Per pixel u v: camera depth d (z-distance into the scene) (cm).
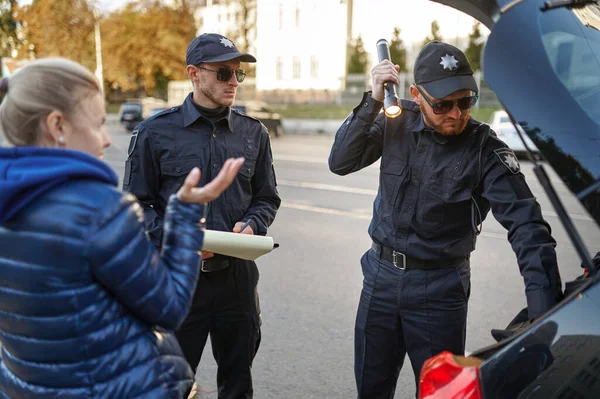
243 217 256
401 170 224
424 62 208
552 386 127
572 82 140
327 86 3681
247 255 220
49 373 130
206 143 248
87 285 127
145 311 132
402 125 230
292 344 378
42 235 123
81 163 125
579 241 133
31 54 2056
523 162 906
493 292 459
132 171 245
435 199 217
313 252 583
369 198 873
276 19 3844
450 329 224
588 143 132
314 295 463
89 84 133
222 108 249
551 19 146
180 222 143
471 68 209
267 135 267
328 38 3666
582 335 128
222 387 267
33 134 129
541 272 173
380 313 232
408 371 347
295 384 329
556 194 134
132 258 127
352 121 232
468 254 227
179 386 144
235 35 3431
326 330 399
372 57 3631
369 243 618
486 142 212
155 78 3578
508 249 576
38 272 124
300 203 835
